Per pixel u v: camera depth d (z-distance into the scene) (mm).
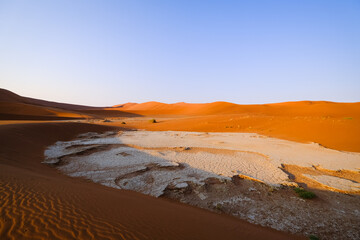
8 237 3191
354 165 11828
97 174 9742
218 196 7895
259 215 6652
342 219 6480
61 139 18984
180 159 12586
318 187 8961
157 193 7875
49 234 3404
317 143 17859
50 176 8086
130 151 14422
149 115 90875
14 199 4637
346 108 56031
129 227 4043
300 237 5520
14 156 11062
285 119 30953
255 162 12312
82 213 4379
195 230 4438
